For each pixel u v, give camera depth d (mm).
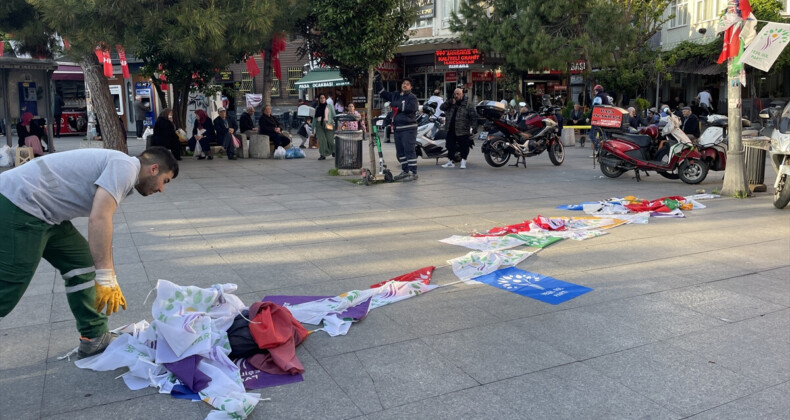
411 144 11461
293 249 6488
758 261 6016
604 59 19641
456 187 10812
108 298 3430
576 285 5277
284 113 28016
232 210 8695
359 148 12492
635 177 11812
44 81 15375
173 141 15547
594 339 4164
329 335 4195
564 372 3680
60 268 3699
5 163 13570
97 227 3322
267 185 11172
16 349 3971
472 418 3166
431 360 3836
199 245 6648
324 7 10617
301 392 3426
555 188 10688
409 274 5398
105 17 11555
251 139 16250
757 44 9062
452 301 4902
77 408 3236
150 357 3633
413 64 27438
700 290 5164
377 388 3477
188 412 3197
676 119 11008
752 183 10242
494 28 20797
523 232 7172
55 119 26438
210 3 12148
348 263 5957
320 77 26500
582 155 16625
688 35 24891
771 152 8688
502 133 13562
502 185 11039
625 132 11711
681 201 8727
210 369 3471
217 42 12094
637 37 20500
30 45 15148
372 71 11281
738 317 4566
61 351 3945
